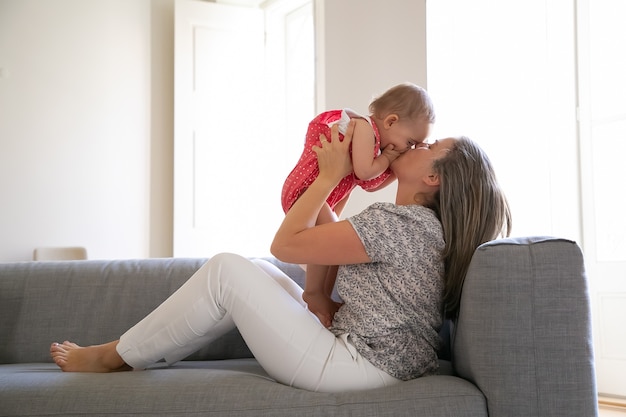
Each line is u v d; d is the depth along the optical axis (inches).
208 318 73.9
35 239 245.1
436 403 66.6
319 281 82.4
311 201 76.4
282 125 266.1
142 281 97.6
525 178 225.8
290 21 263.1
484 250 69.7
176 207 250.7
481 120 238.4
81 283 97.5
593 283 198.5
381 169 80.4
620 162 195.5
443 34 235.0
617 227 195.9
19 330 94.9
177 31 253.1
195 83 255.4
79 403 66.9
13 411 67.0
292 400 66.7
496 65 236.1
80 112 253.8
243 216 260.7
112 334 95.1
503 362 67.6
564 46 210.7
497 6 234.7
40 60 249.3
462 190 75.9
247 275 72.9
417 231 74.9
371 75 179.6
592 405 67.2
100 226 254.4
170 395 66.9
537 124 221.3
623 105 195.2
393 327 73.8
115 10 260.1
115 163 257.9
